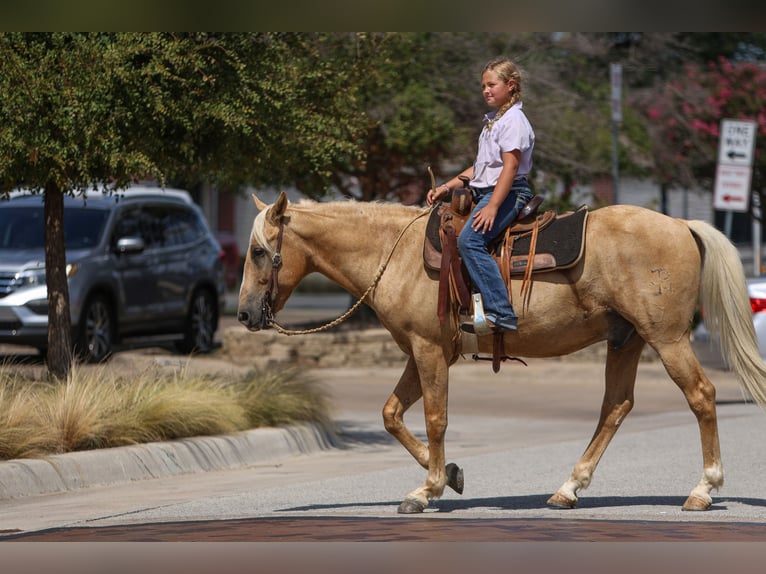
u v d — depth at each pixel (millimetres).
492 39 28984
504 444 16875
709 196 50562
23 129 14273
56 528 10336
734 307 10633
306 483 13109
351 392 22469
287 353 25750
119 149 14773
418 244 10883
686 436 16469
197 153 15992
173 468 14109
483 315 10594
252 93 15203
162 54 14688
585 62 34344
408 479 13320
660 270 10523
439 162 28469
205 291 27031
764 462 14023
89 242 23859
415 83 26828
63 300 16500
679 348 10602
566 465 14289
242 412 15930
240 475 14094
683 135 36812
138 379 15922
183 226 26719
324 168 16828
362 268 11016
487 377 25312
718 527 9984
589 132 29625
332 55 20188
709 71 40562
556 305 10617
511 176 10555
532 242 10664
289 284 11094
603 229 10641
